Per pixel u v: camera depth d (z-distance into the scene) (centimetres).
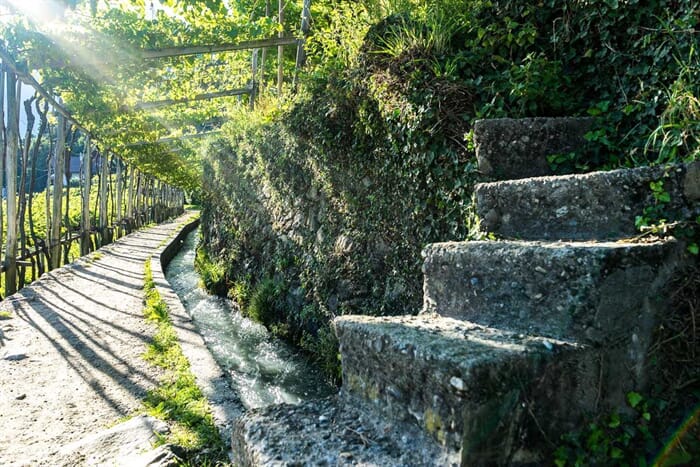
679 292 150
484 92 282
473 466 117
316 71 500
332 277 465
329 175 480
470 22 318
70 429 256
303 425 149
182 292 868
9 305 561
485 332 150
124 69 621
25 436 248
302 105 520
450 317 179
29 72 613
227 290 812
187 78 774
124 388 312
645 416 141
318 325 488
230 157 895
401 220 354
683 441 139
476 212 257
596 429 134
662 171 164
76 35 560
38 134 743
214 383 318
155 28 588
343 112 423
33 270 722
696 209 158
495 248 166
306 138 524
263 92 784
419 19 333
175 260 1286
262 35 645
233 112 862
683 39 221
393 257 369
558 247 149
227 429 250
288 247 593
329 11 607
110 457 218
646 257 144
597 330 138
